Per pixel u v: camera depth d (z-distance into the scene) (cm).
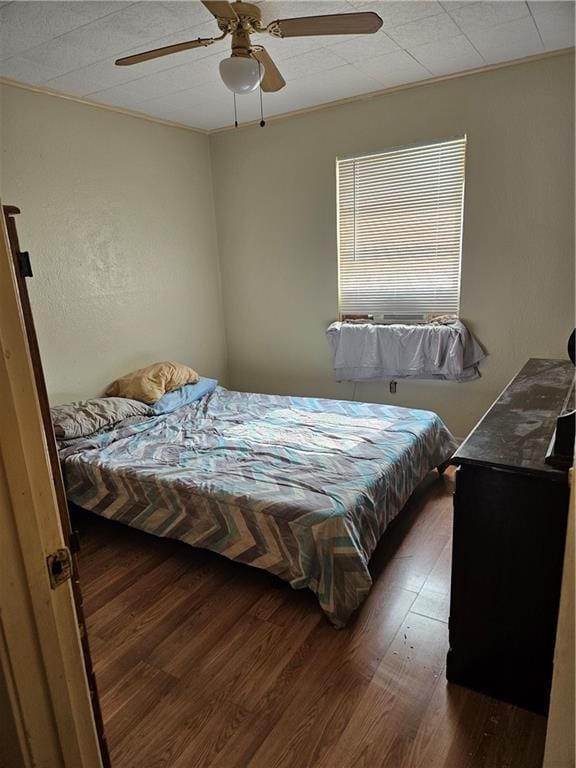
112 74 261
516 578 141
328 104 335
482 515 142
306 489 207
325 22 167
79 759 73
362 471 223
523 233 298
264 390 429
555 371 238
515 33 236
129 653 176
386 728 143
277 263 393
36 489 64
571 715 84
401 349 339
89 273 315
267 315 410
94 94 290
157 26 211
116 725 147
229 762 135
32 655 65
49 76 259
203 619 192
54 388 301
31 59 238
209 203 405
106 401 301
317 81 291
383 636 179
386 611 192
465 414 342
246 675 164
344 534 184
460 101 297
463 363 324
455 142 307
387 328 341
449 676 158
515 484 136
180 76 269
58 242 294
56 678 68
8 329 60
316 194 361
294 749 138
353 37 234
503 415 177
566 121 273
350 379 363
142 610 199
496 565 143
